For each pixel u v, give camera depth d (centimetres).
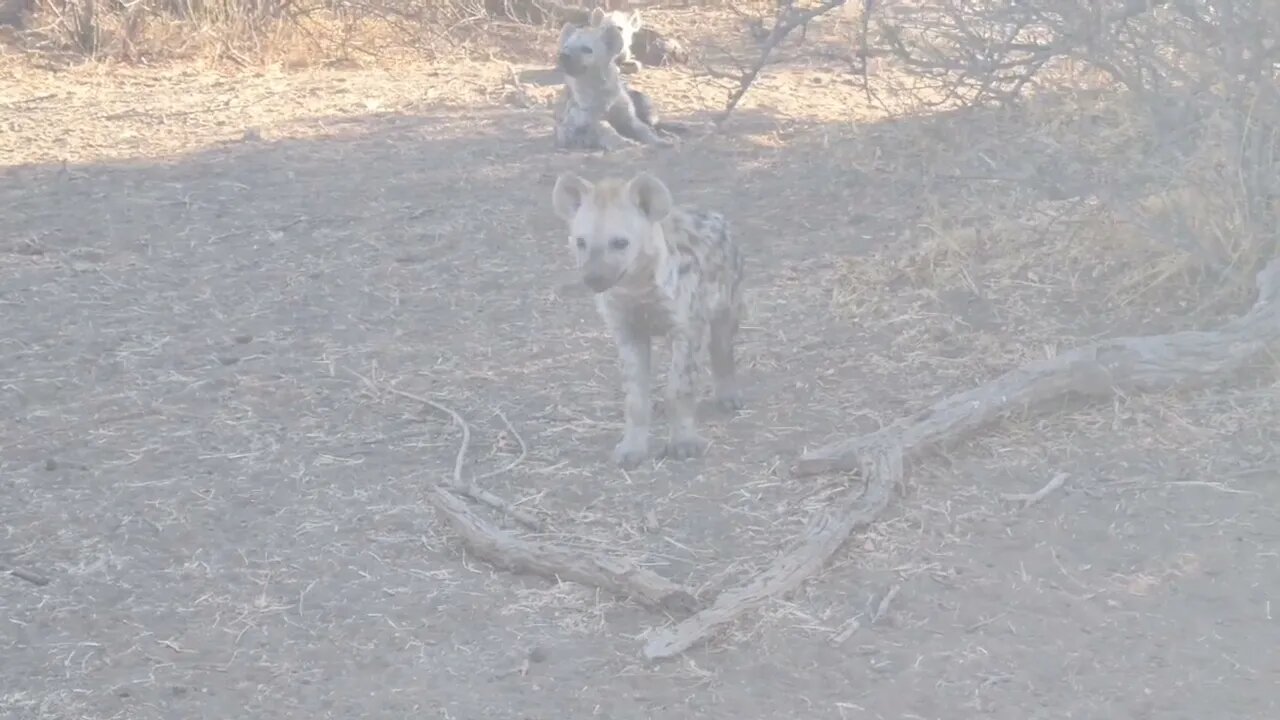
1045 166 955
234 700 678
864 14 912
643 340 797
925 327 896
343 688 681
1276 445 780
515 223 1053
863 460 768
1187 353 819
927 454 784
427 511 768
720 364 834
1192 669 676
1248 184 884
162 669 691
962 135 955
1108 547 732
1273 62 884
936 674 679
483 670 687
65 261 1002
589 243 764
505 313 937
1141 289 901
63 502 778
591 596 719
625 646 696
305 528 760
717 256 812
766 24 1517
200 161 1169
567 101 1205
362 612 714
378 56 1529
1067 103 998
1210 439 787
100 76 1433
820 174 1107
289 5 1560
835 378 859
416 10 1598
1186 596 707
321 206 1082
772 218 1049
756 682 679
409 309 945
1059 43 884
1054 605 706
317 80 1422
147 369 882
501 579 730
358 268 993
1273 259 867
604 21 1220
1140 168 917
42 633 707
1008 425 805
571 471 793
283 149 1195
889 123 1175
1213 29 865
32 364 886
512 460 802
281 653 697
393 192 1107
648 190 771
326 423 834
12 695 680
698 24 1648
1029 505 755
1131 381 815
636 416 796
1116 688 670
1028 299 915
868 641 693
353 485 787
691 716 665
